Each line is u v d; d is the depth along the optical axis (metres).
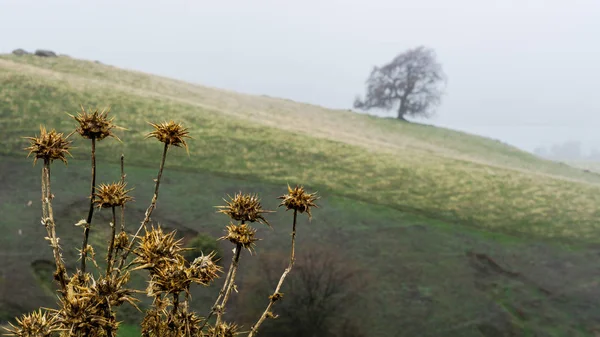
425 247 25.77
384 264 23.22
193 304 17.91
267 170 34.44
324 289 20.03
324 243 24.16
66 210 22.67
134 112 42.75
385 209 30.36
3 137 30.95
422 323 19.20
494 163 63.06
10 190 24.50
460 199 34.06
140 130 37.62
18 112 35.81
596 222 31.89
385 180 36.41
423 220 29.56
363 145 48.78
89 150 31.39
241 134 43.09
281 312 18.41
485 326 19.69
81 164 29.05
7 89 40.59
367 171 38.22
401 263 23.59
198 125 43.41
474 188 37.16
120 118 39.66
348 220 27.84
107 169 28.95
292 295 19.44
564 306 21.61
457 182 38.28
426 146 68.12
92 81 53.97
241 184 30.70
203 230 22.62
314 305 19.03
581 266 25.36
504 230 29.47
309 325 18.00
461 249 26.19
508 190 37.72
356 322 18.83
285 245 23.28
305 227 25.73
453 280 22.86
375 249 24.59
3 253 19.00
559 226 30.80
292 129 51.00
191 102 56.41
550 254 26.73
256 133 44.41
